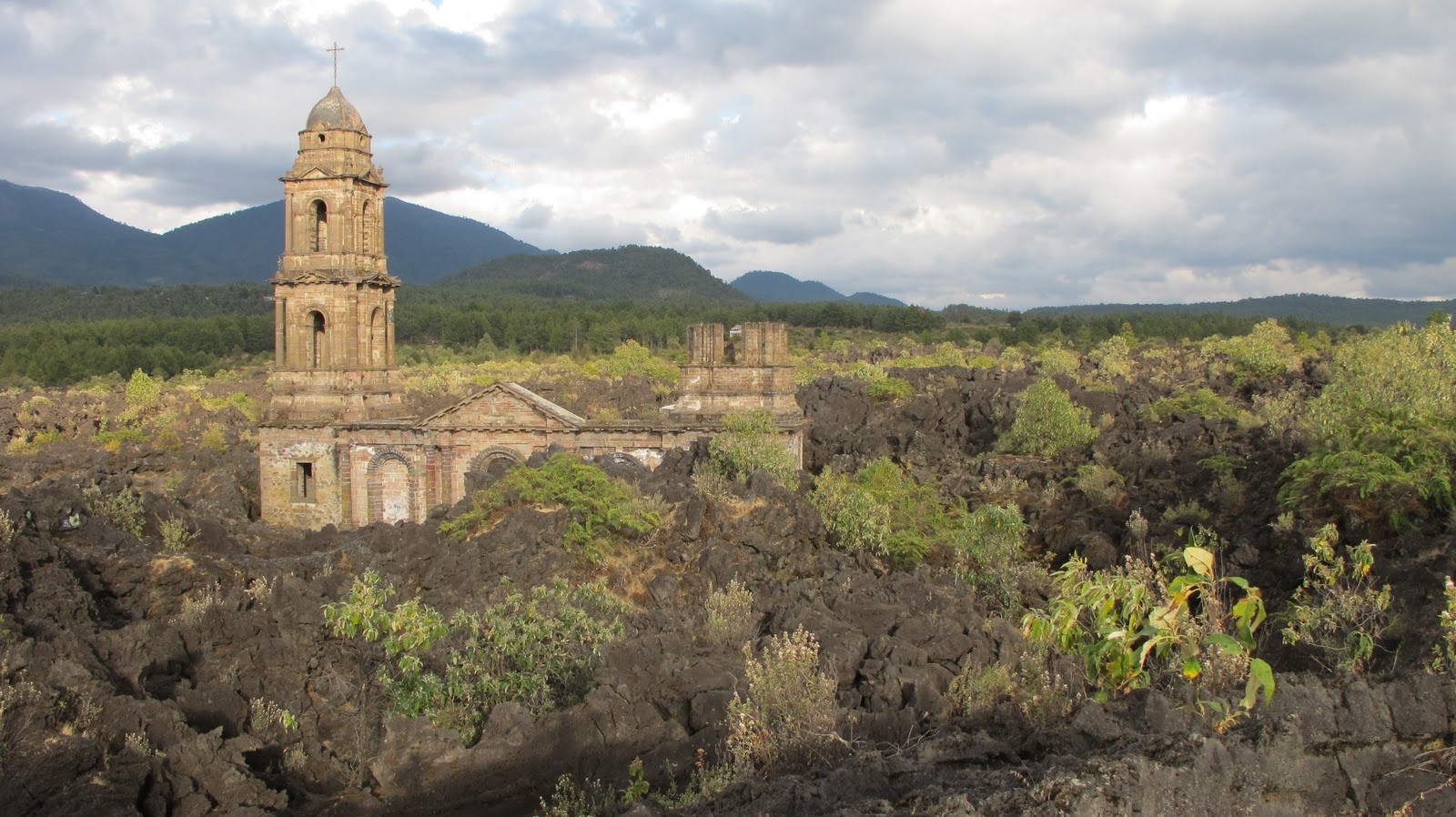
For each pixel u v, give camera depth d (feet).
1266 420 208.33
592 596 108.58
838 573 127.75
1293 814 52.29
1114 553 148.15
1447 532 104.27
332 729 92.58
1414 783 53.72
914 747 65.05
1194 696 60.08
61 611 95.81
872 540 147.33
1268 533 127.75
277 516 216.33
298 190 215.72
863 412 284.61
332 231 214.48
